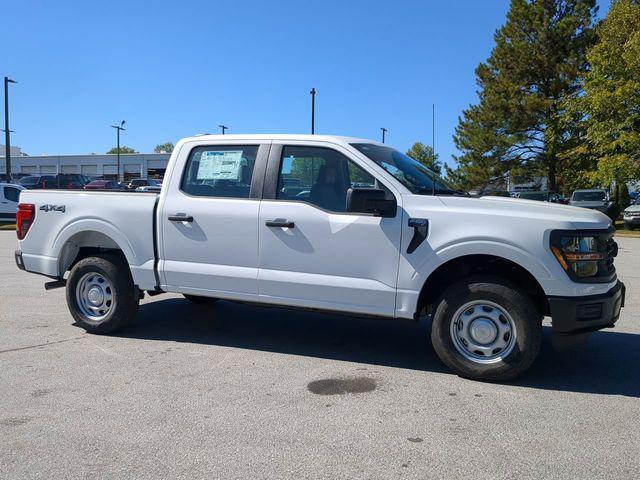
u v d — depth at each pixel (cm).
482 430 392
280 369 522
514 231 471
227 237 559
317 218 525
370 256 509
